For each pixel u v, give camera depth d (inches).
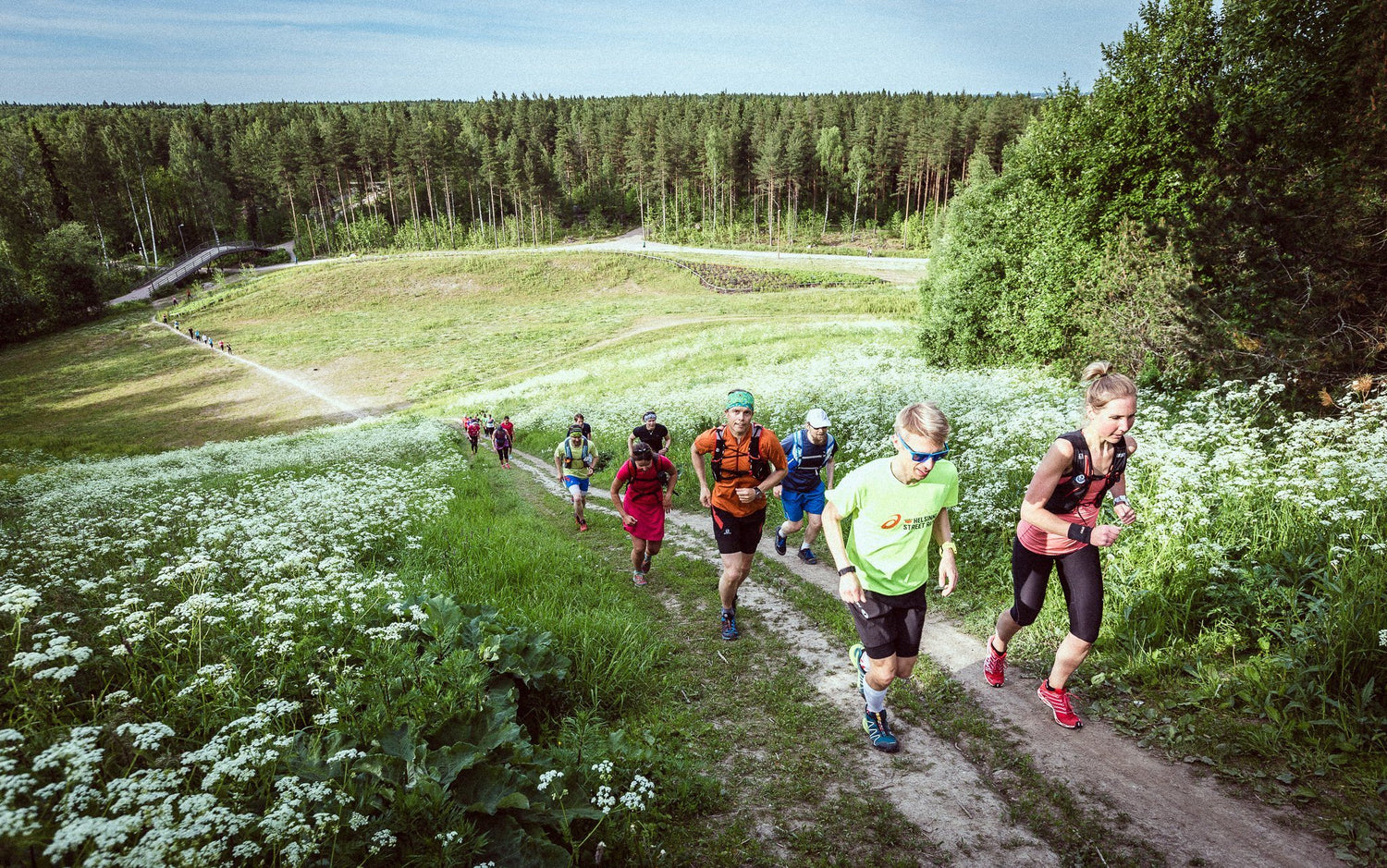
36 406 1753.2
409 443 738.2
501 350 1943.9
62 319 2743.6
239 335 2401.6
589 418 817.5
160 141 4709.6
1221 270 324.2
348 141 4156.0
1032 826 109.7
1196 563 172.7
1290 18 397.1
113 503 370.6
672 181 4148.6
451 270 3193.9
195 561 179.6
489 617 167.8
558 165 4936.0
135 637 130.4
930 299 914.7
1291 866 96.5
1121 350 453.4
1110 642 163.5
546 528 359.3
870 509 124.3
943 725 141.9
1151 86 517.7
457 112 6043.3
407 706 123.8
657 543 243.1
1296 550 169.9
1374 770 112.0
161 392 1784.0
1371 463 185.5
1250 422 263.7
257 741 95.3
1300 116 386.0
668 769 123.7
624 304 2620.6
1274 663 138.4
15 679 114.5
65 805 79.9
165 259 4028.1
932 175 3946.9
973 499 244.7
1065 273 586.9
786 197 4237.2
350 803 95.7
